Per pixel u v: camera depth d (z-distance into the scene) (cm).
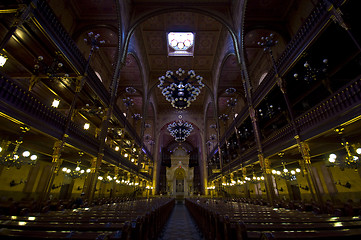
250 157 1568
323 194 1344
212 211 539
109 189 2341
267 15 1603
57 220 380
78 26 1571
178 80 1579
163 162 4425
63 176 1623
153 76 2861
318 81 1138
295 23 1477
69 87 1234
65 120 945
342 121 670
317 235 249
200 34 2206
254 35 1753
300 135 913
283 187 1800
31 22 741
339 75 1083
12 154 711
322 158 1314
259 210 690
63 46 916
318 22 783
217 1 1816
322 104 768
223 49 2138
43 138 882
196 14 1983
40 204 765
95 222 393
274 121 1692
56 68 1033
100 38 1777
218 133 2548
